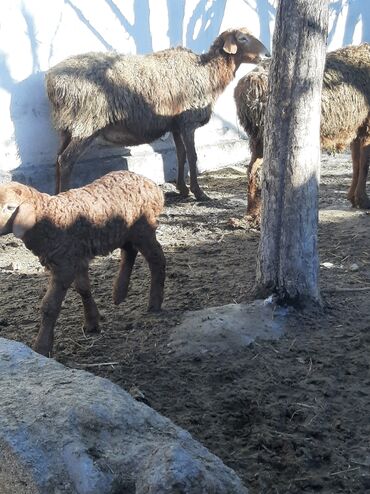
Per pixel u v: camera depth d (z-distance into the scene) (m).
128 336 2.07
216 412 1.67
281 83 2.06
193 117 3.75
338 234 3.08
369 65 3.25
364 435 1.59
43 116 3.74
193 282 2.53
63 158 3.49
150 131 3.66
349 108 3.20
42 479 1.01
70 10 3.79
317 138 2.10
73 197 1.89
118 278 2.21
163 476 0.96
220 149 4.78
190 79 3.69
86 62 3.47
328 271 2.62
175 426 1.13
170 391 1.76
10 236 3.28
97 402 1.12
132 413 1.12
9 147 3.61
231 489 1.02
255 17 5.00
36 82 3.69
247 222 3.30
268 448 1.53
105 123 3.53
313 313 2.16
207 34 4.64
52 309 1.90
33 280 2.65
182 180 3.95
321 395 1.75
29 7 3.60
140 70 3.57
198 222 3.40
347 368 1.88
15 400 1.15
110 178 2.02
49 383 1.20
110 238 1.98
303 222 2.12
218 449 1.53
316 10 2.01
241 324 2.05
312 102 2.06
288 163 2.09
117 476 1.01
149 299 2.24
